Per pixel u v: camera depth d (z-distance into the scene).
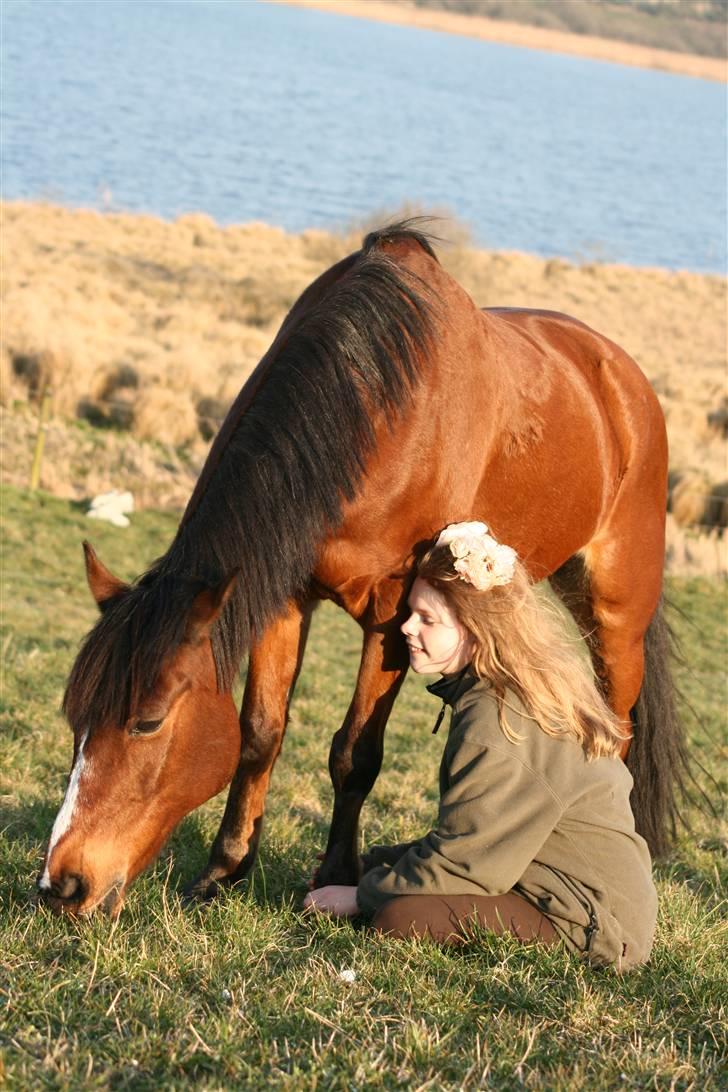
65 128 58.94
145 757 2.92
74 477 14.25
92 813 2.88
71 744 5.44
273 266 30.42
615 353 4.79
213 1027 2.47
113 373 17.06
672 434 18.97
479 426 3.75
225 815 3.60
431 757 6.74
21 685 6.83
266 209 45.91
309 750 6.30
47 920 2.92
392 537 3.51
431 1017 2.64
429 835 3.11
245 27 170.88
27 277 22.91
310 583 3.61
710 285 41.50
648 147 111.06
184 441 15.91
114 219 34.09
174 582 3.00
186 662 2.93
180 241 32.41
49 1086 2.19
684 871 4.93
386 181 59.84
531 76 172.75
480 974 2.88
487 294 30.36
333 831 3.60
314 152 66.81
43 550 11.91
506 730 3.04
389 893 3.11
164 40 125.94
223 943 2.96
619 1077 2.48
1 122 56.50
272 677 3.57
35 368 16.78
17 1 138.38
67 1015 2.46
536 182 72.31
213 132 68.06
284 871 3.88
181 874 3.77
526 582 3.21
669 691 4.87
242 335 21.42
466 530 3.17
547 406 4.12
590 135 111.50
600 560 4.71
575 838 3.09
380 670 3.55
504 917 3.08
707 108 176.38
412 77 135.12
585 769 3.10
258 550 3.13
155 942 2.88
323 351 3.35
